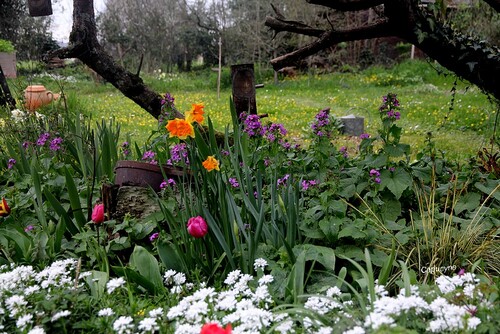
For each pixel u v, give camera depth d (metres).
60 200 3.72
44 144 4.46
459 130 8.86
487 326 1.71
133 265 2.77
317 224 2.87
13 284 2.35
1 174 4.43
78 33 4.81
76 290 2.22
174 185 3.18
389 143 3.51
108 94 16.08
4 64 13.98
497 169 3.96
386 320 1.73
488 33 10.72
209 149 3.24
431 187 3.37
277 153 3.75
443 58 4.43
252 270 2.60
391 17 4.18
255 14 19.66
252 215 2.81
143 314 2.16
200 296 2.17
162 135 4.00
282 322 1.92
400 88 16.11
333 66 20.30
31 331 1.87
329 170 3.42
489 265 2.77
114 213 3.20
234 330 1.95
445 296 1.97
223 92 17.14
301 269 2.44
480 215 3.28
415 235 2.87
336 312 2.11
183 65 24.33
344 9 4.11
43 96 8.49
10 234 2.96
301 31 4.46
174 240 2.68
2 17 14.71
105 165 3.95
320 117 3.70
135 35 21.69
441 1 4.11
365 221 2.79
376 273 2.74
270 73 19.83
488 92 4.67
